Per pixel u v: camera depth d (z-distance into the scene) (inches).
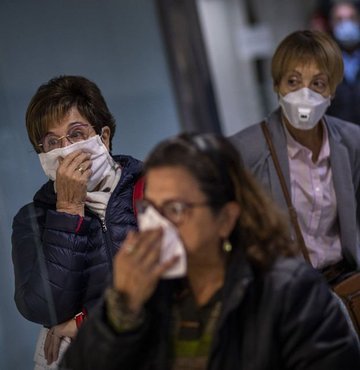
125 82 196.5
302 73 101.8
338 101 207.6
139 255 59.6
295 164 106.0
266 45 313.1
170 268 60.4
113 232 87.8
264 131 107.1
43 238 86.0
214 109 255.4
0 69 101.8
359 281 97.8
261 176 105.3
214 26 300.2
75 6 171.0
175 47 233.1
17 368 83.9
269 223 63.6
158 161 60.7
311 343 63.1
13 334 84.0
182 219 60.1
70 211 86.5
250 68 312.2
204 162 60.4
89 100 89.2
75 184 86.3
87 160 87.4
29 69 140.8
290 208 103.6
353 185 107.3
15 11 141.1
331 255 105.5
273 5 317.7
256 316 63.3
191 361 64.5
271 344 62.7
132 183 90.8
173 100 225.8
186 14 245.1
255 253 63.7
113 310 61.4
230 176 62.4
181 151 60.6
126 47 200.2
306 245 104.9
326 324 63.7
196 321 65.3
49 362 85.3
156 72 218.4
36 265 85.3
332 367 62.9
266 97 317.4
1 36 132.8
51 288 84.5
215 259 64.3
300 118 101.7
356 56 217.6
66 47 163.2
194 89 244.8
